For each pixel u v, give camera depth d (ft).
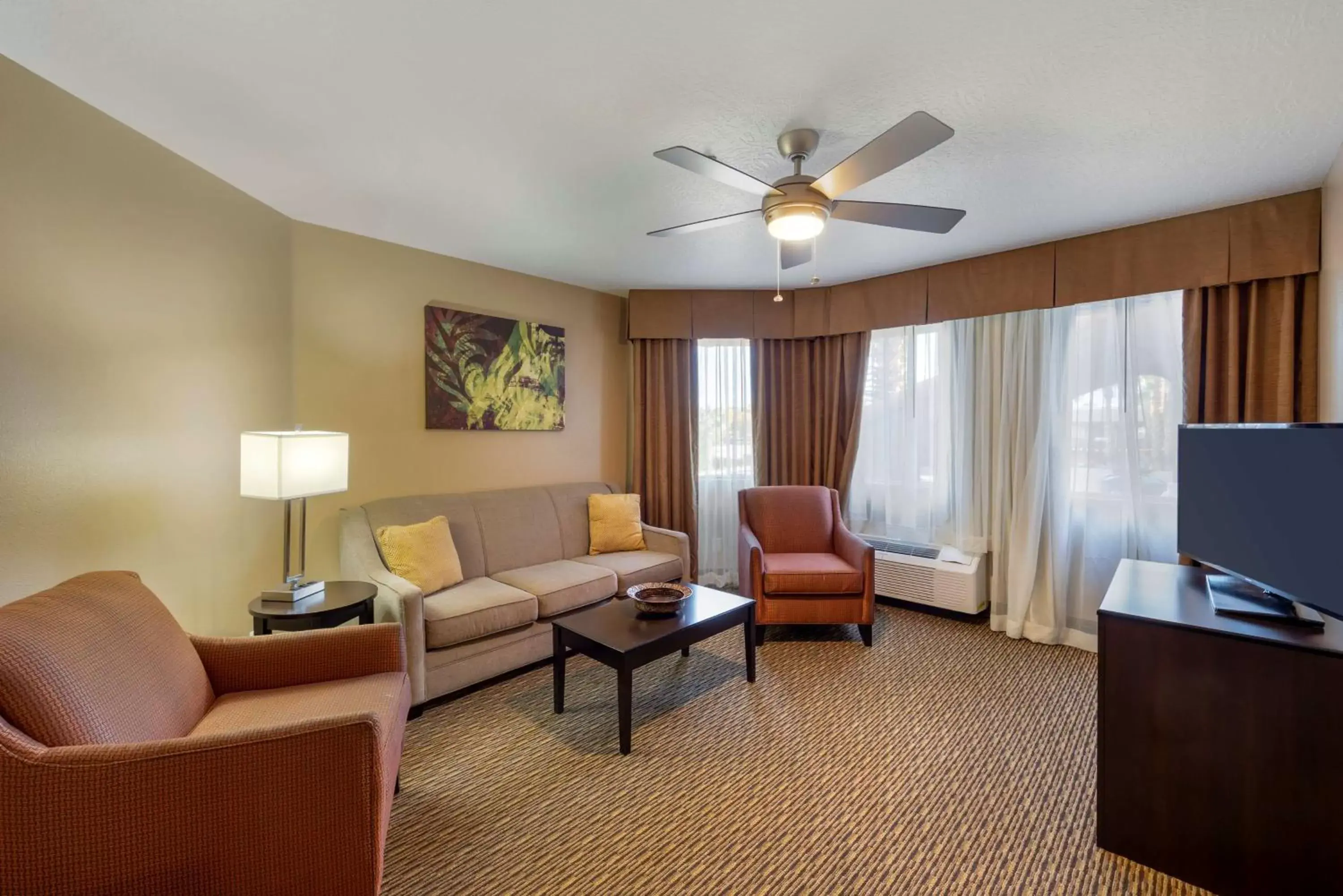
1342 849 4.81
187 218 7.81
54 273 6.19
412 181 8.29
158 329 7.45
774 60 5.51
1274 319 8.93
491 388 12.57
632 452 15.76
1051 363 11.23
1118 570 7.30
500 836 6.01
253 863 4.02
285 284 9.66
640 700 9.07
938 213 7.05
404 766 7.29
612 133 6.91
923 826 6.17
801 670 10.17
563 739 7.93
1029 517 11.42
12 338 5.82
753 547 11.36
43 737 3.89
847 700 9.04
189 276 7.87
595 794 6.72
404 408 11.34
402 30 5.12
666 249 11.44
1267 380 9.00
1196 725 5.36
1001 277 11.51
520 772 7.15
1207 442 6.66
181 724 5.02
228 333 8.55
